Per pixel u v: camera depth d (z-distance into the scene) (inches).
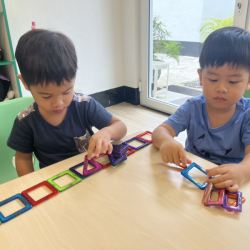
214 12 68.9
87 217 17.2
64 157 33.4
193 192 19.3
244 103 30.6
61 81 23.3
